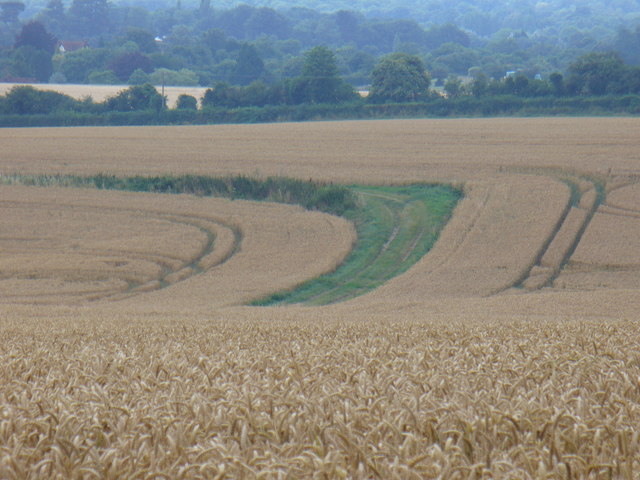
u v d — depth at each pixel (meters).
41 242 139.12
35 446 15.30
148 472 13.49
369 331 48.34
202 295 110.88
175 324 65.94
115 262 127.94
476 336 39.25
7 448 14.19
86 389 20.84
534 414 16.70
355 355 29.50
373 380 22.59
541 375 23.14
